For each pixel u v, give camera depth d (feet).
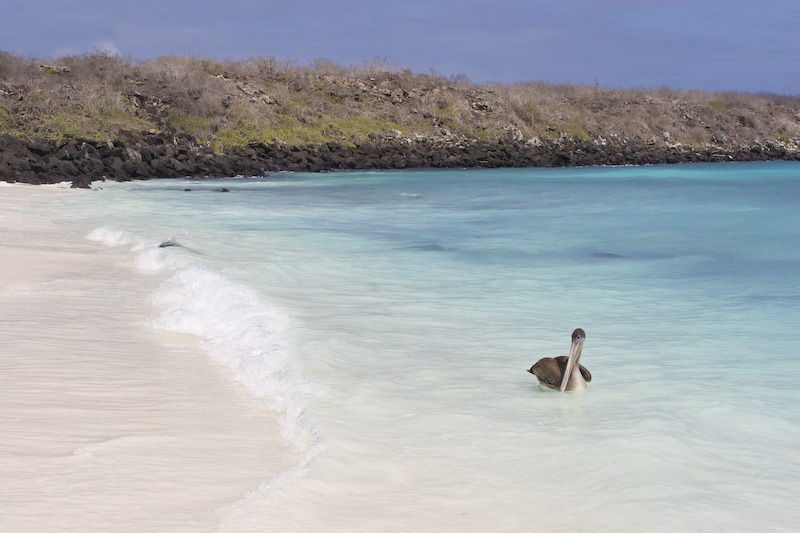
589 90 259.19
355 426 20.10
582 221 78.95
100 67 182.29
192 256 48.39
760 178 149.38
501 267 50.72
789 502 16.08
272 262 48.65
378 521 14.83
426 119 204.23
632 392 24.00
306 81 204.44
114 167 132.36
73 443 18.34
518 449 18.98
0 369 24.59
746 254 56.08
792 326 33.55
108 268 46.01
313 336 29.22
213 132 167.43
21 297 36.94
